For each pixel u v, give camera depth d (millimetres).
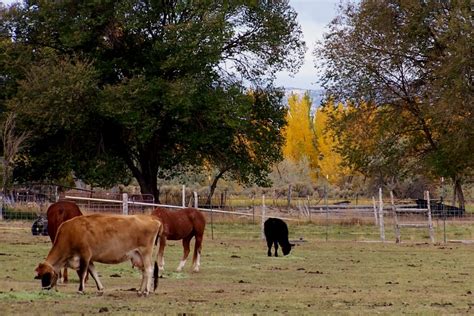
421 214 45406
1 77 52125
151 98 47406
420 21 51500
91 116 50094
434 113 48156
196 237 22375
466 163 51906
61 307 14781
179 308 15023
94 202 43312
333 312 15047
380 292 18562
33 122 48000
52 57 50469
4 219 37781
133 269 21625
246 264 24812
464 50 47031
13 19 51625
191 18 50312
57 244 16047
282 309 15320
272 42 53031
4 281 18750
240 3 50500
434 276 22391
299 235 37406
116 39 51594
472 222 42625
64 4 50156
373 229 40719
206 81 50094
